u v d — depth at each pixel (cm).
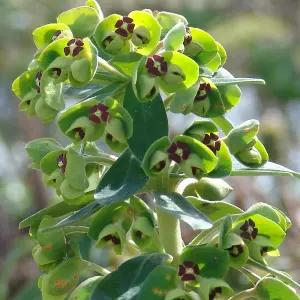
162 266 28
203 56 30
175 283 28
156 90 28
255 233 29
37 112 30
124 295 28
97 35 29
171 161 28
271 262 60
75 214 29
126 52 29
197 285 28
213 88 29
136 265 29
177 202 28
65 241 31
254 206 30
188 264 28
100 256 51
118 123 28
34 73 30
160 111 29
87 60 28
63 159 29
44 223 30
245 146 30
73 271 30
